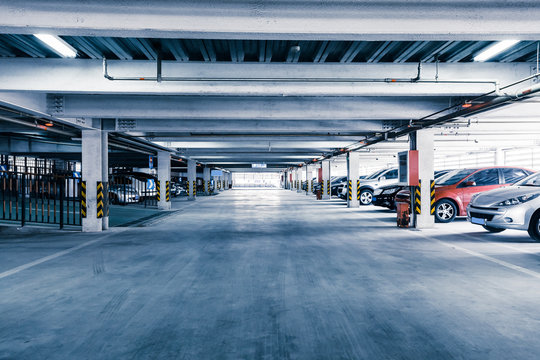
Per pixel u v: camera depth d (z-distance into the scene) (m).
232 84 6.75
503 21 4.20
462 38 4.38
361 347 3.04
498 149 20.81
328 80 6.58
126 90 6.60
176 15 4.09
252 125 11.57
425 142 10.77
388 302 4.13
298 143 18.89
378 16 4.17
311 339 3.19
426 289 4.61
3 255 6.95
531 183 8.65
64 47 5.73
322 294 4.44
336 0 4.14
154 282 5.01
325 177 27.17
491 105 7.39
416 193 10.69
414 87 6.98
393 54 6.61
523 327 3.42
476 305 4.02
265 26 4.13
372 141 14.80
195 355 2.91
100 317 3.74
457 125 11.36
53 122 10.76
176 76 6.57
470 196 11.48
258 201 24.92
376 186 20.34
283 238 8.78
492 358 2.83
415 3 4.18
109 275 5.41
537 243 7.91
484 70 7.01
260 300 4.23
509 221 7.87
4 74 6.46
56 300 4.28
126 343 3.14
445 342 3.11
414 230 10.12
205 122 11.45
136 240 8.67
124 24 4.05
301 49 6.16
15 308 4.02
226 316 3.74
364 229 10.38
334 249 7.34
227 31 4.11
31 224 11.11
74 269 5.80
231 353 2.94
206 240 8.55
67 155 23.17
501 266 5.83
